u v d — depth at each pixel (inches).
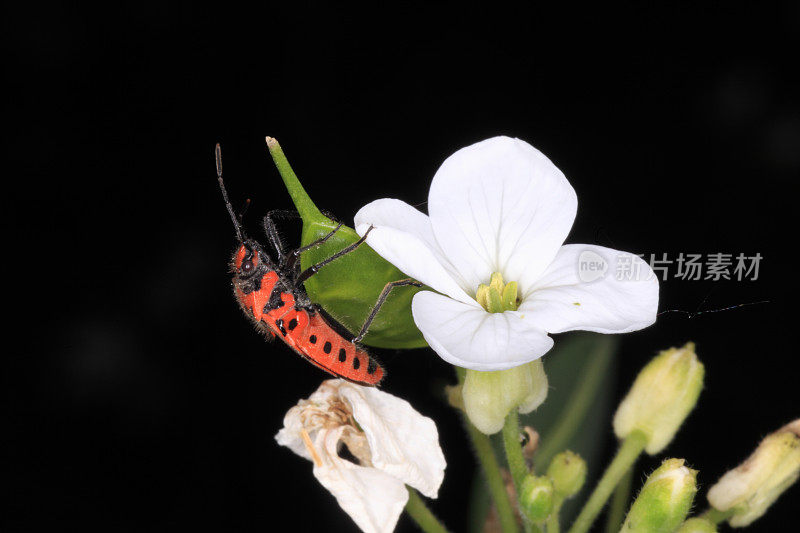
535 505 4.5
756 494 4.6
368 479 4.6
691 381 4.6
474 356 4.3
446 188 4.5
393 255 4.4
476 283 4.5
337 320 4.6
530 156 4.4
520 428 4.6
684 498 4.4
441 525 4.6
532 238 4.5
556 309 4.4
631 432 4.6
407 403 4.6
